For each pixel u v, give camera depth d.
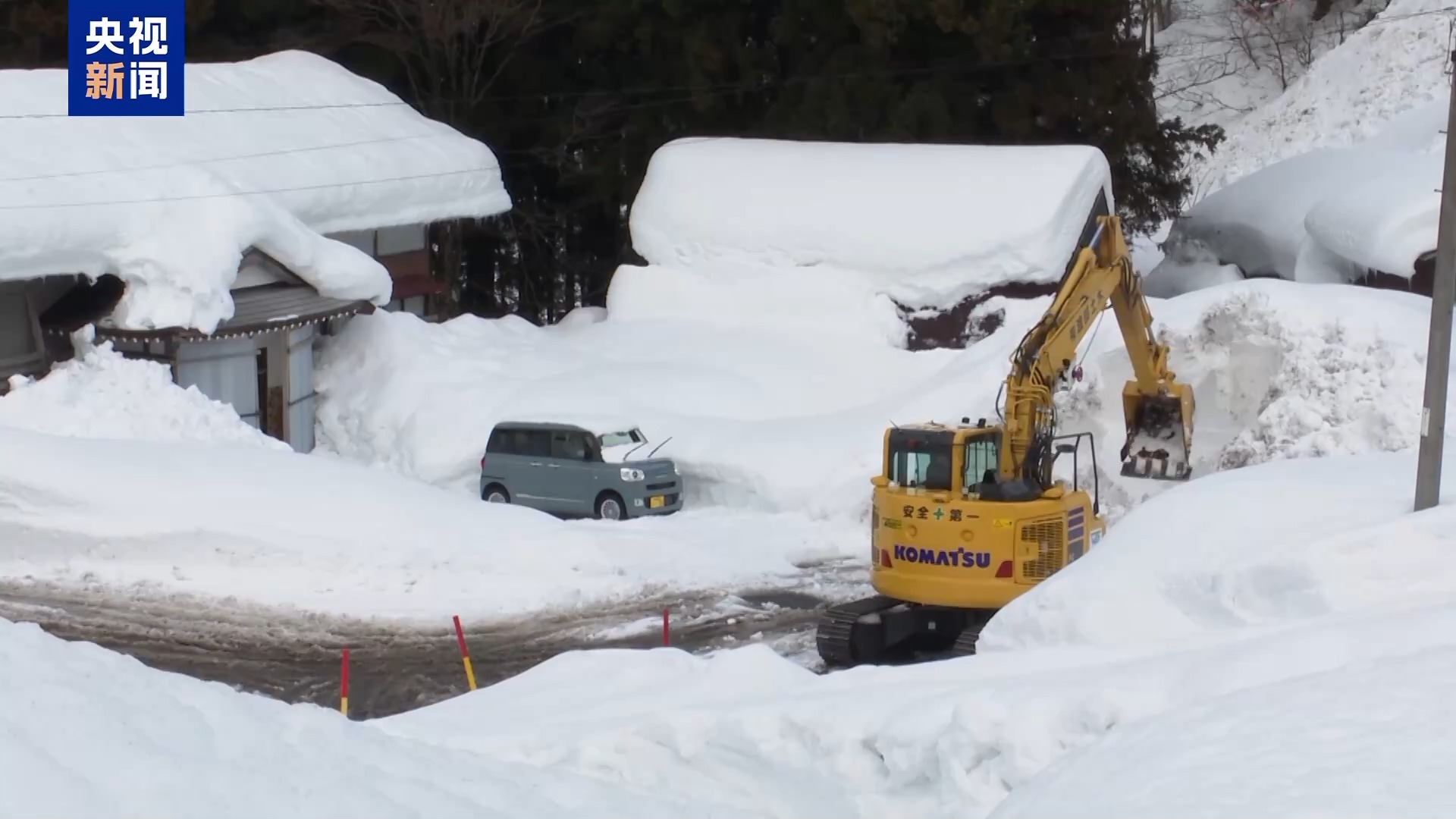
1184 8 82.38
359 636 22.16
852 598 24.44
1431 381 16.62
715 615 23.50
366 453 34.12
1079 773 10.45
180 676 10.81
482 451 32.69
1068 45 44.38
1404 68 67.81
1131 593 16.88
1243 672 12.17
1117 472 28.77
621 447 30.80
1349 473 19.22
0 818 7.41
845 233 37.75
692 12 46.62
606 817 10.20
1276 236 43.62
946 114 43.66
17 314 31.91
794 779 12.57
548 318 52.16
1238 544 17.12
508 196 43.97
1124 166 46.50
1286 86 75.50
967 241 36.47
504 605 23.83
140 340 31.17
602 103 48.31
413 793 9.39
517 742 13.34
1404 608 14.09
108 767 8.34
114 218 31.50
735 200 39.50
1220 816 8.84
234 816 8.21
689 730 13.02
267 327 32.31
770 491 30.34
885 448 20.69
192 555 25.08
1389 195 37.22
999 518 19.56
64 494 25.55
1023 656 14.53
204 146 35.19
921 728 12.20
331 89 41.69
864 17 42.56
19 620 22.50
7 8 44.06
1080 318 21.39
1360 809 8.53
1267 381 28.92
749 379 34.78
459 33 47.69
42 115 33.41
